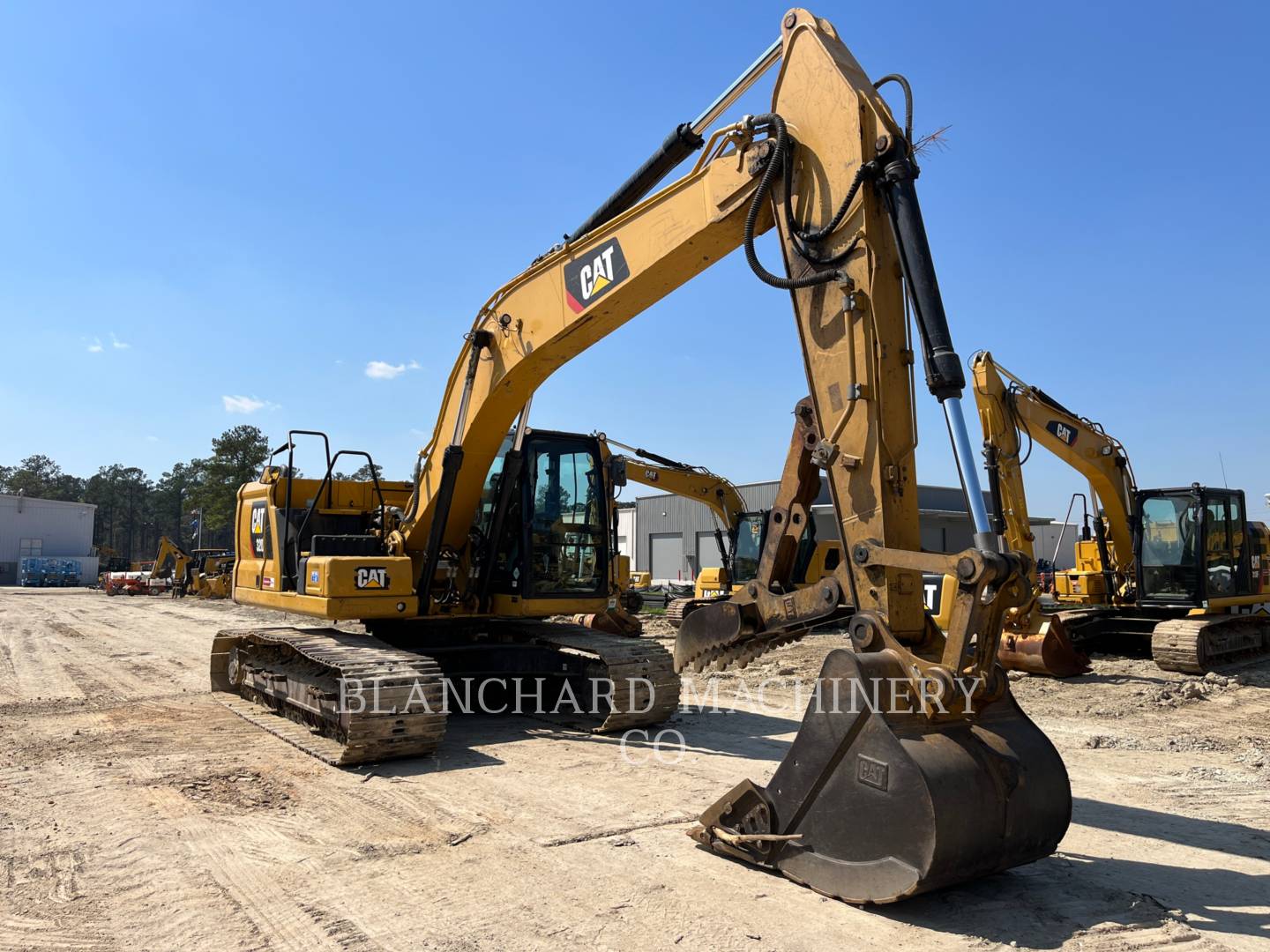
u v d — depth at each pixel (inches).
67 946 158.6
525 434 362.3
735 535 842.2
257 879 191.0
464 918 170.2
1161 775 286.7
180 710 401.4
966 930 163.8
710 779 273.7
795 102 212.2
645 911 173.2
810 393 205.0
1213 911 175.0
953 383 182.9
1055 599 681.6
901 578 190.1
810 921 167.5
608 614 665.6
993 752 173.6
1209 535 562.6
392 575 341.7
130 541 4756.4
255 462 2265.0
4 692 453.7
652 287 269.9
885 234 196.7
